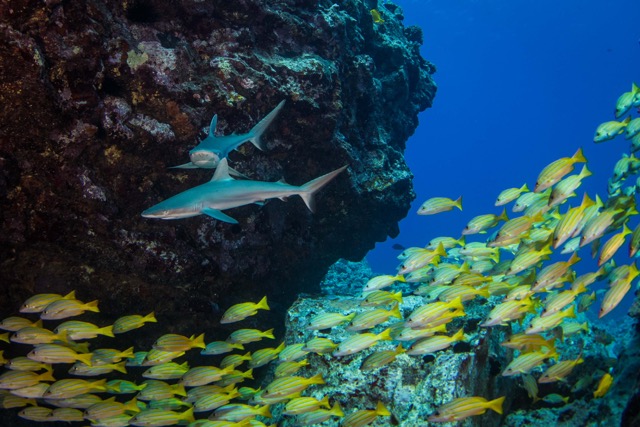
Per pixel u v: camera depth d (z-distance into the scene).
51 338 1.94
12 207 2.24
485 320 1.98
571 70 39.84
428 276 2.56
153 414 1.95
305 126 2.87
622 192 2.89
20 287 2.30
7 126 2.16
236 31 2.77
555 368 1.98
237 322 2.82
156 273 2.50
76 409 2.05
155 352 2.05
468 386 2.04
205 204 2.12
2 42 2.03
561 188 2.12
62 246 2.34
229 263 2.74
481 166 58.03
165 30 2.65
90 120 2.32
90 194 2.34
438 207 2.58
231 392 2.06
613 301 1.79
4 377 1.91
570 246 2.55
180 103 2.51
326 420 2.04
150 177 2.55
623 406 1.93
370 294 2.26
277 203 2.98
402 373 2.20
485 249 2.57
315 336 2.52
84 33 2.23
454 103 49.47
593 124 49.66
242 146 2.76
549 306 1.95
